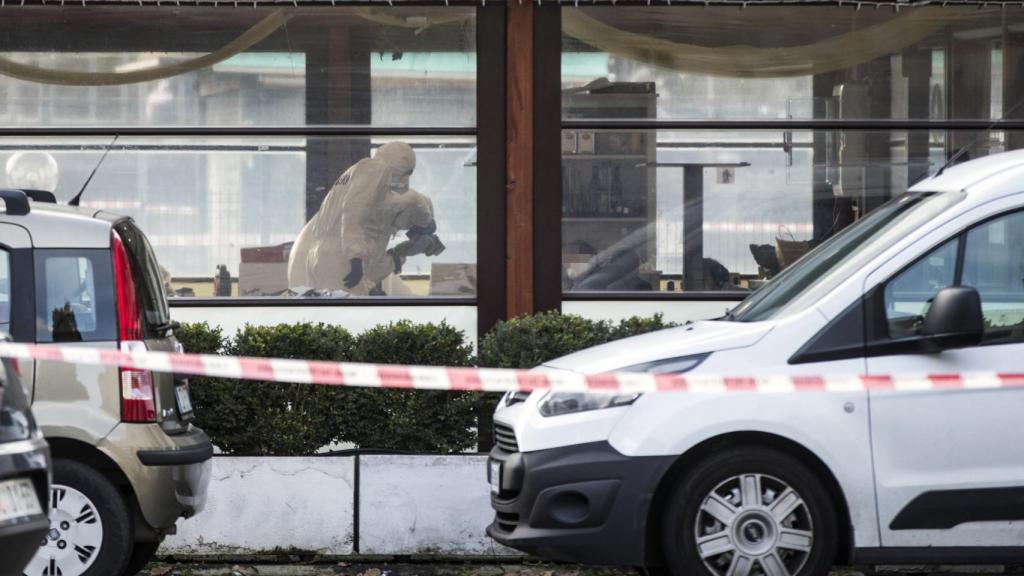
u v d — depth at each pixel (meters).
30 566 26.98
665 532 24.84
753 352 25.12
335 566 31.91
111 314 27.58
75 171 42.62
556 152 42.62
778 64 43.12
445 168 42.78
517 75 42.47
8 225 27.55
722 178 43.09
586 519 24.94
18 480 19.84
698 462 24.83
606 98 42.81
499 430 27.42
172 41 42.59
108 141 42.66
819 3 42.66
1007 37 43.12
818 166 43.22
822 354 24.97
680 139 43.00
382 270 42.78
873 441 24.61
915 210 26.64
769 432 24.62
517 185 42.53
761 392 24.70
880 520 24.62
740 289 43.06
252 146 42.78
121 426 27.25
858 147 43.22
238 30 42.59
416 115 42.75
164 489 27.39
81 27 42.50
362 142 42.81
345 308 42.62
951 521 24.67
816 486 24.72
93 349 25.94
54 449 27.42
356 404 34.47
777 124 43.03
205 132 42.66
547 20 42.53
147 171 42.72
